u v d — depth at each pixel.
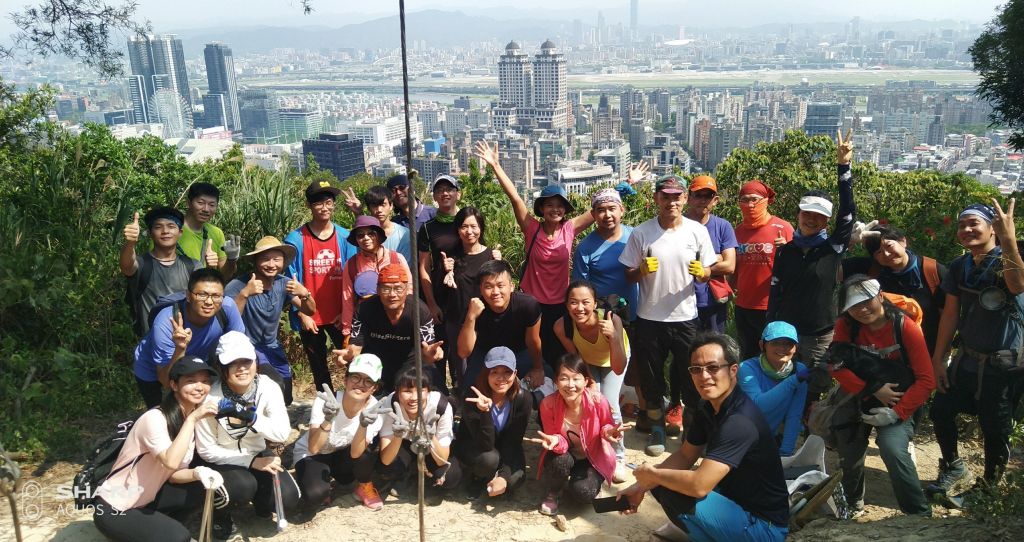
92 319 6.21
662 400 5.17
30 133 9.66
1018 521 3.48
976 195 8.42
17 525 3.47
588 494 4.26
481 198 8.31
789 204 9.19
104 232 6.72
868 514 4.34
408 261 5.87
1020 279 4.01
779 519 3.57
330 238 5.59
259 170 8.24
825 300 4.84
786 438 4.21
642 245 4.94
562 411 4.27
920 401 4.03
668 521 4.27
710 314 5.36
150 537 3.63
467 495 4.51
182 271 5.14
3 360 5.43
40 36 9.65
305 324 5.34
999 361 4.15
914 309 4.21
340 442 4.28
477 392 4.22
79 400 5.41
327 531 4.10
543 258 5.29
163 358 4.32
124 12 9.89
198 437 3.89
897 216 7.86
